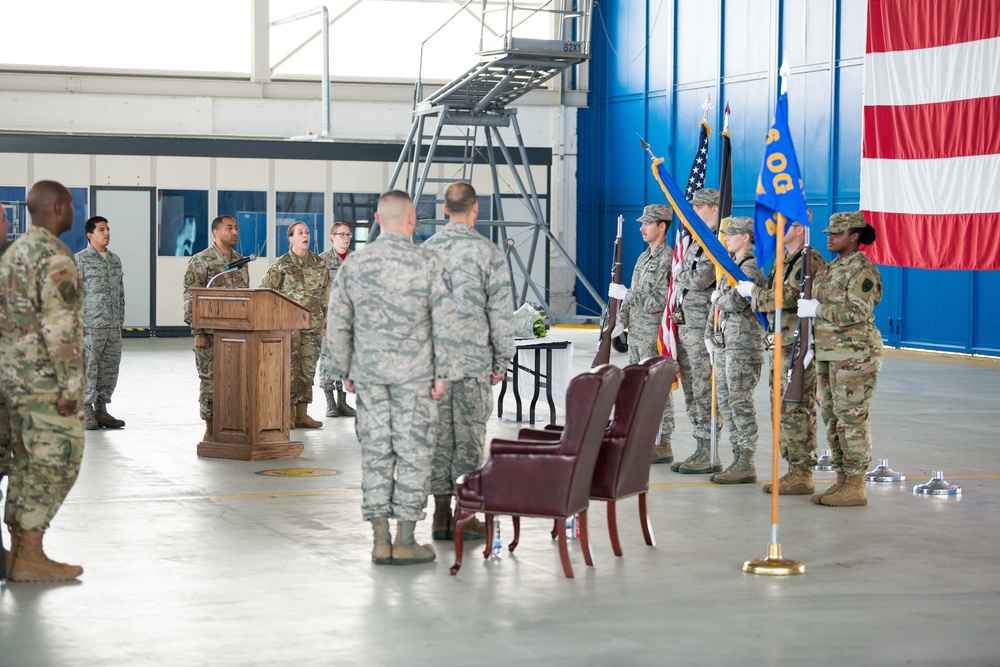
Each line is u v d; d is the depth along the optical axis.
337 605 5.53
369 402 6.25
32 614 5.36
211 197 24.02
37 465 5.82
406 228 6.25
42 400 5.78
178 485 8.62
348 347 6.29
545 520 7.61
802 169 22.89
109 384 11.55
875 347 7.99
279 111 25.98
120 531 7.09
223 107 25.62
